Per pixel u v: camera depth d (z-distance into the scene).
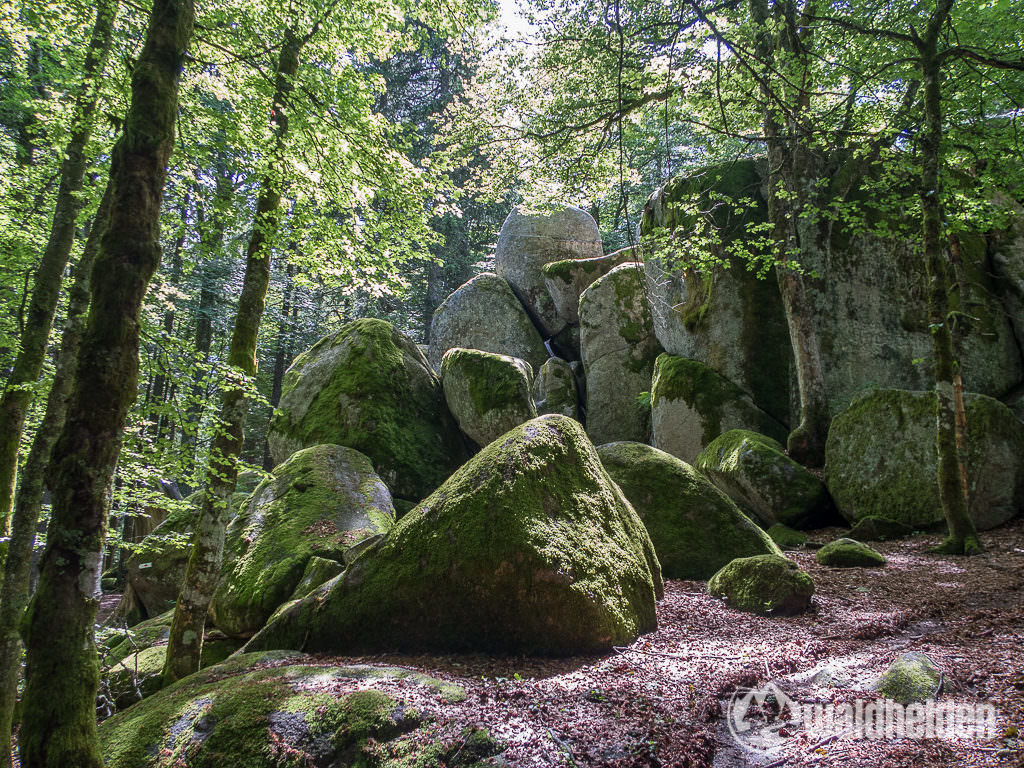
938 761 3.05
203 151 7.10
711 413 14.64
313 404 13.86
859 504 10.68
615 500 6.18
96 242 6.73
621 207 5.46
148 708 3.87
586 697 3.97
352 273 7.59
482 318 22.06
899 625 5.52
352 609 5.20
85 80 6.73
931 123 8.40
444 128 14.57
